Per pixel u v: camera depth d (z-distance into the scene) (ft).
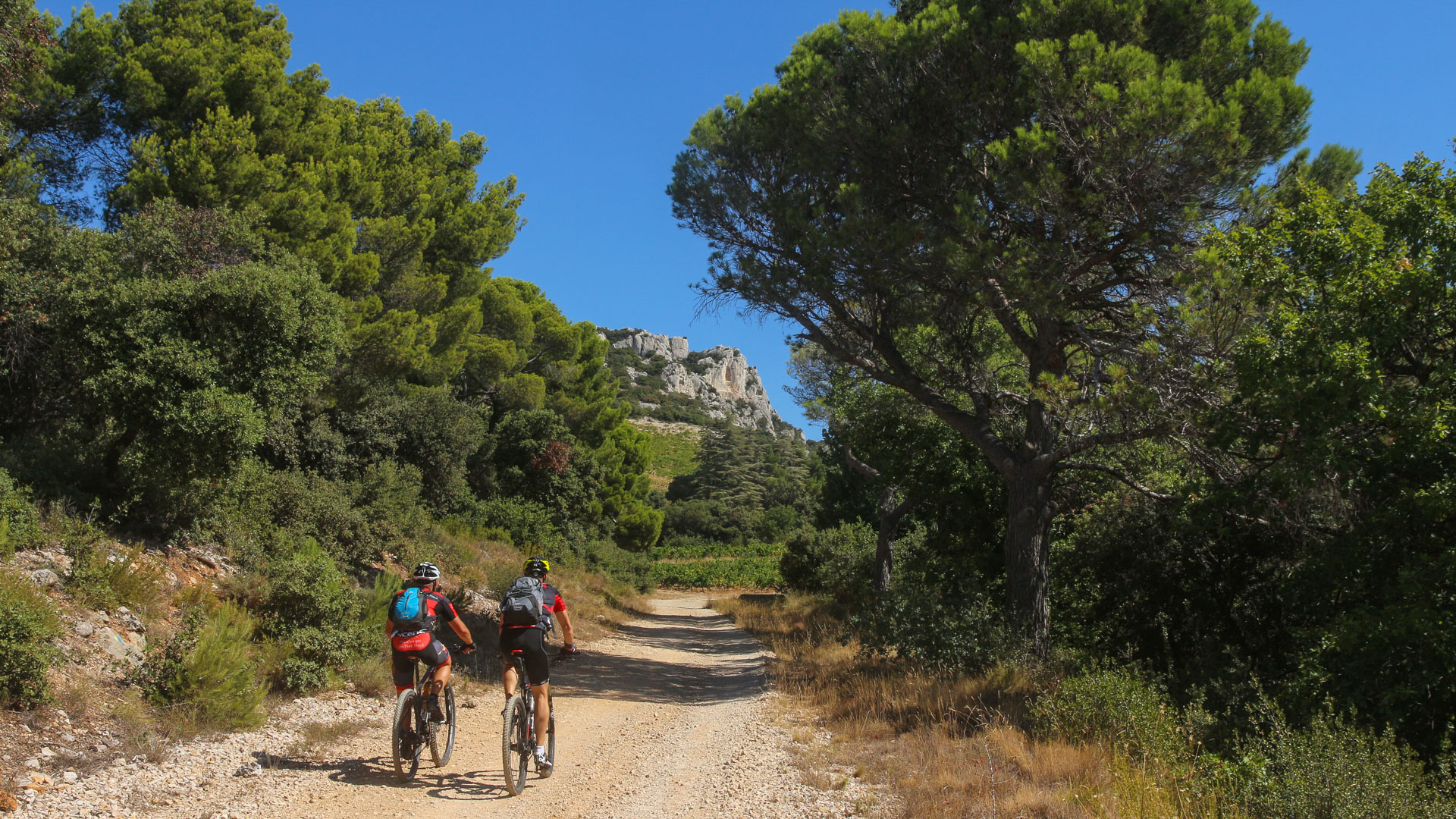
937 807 17.62
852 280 43.96
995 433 46.52
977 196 39.96
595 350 150.51
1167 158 34.45
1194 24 38.45
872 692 31.40
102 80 52.90
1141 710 22.72
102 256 37.11
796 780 20.97
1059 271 38.22
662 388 589.73
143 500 35.04
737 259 47.24
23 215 37.99
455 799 18.84
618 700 36.22
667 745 26.22
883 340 47.75
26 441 34.88
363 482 64.75
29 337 35.96
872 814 17.80
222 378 34.73
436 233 87.25
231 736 22.12
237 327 35.60
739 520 290.15
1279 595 35.83
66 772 17.44
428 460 84.07
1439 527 26.27
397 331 65.00
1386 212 27.66
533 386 120.37
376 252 70.54
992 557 53.01
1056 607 55.47
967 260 37.27
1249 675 31.86
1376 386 25.04
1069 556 52.08
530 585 21.26
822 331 49.60
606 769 22.66
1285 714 24.47
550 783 20.94
